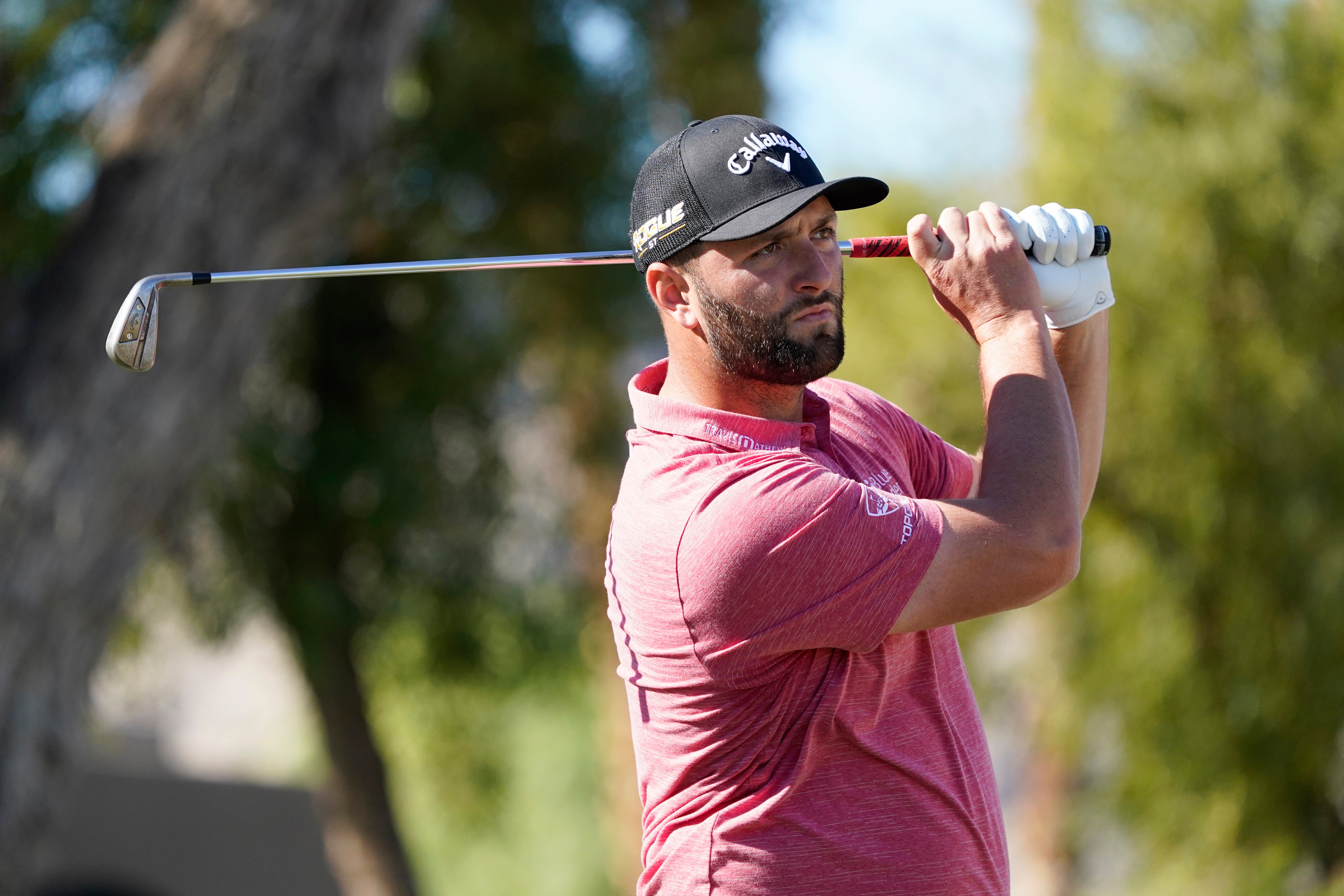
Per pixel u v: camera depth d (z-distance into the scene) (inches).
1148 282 818.2
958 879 258.8
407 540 1190.9
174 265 711.7
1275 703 817.5
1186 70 815.7
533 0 1143.0
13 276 955.3
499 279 1175.0
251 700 2386.8
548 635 1269.7
